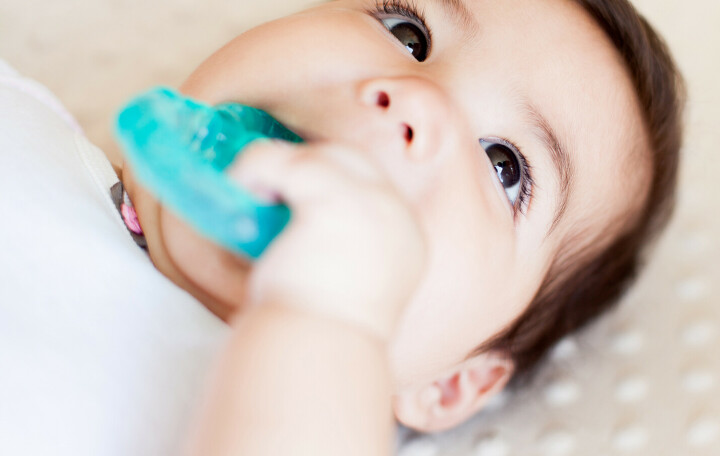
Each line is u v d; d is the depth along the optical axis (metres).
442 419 0.83
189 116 0.48
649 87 0.78
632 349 0.88
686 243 0.95
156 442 0.57
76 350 0.57
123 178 0.71
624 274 0.88
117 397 0.56
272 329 0.45
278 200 0.48
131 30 1.11
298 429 0.43
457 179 0.63
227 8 1.15
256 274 0.48
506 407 0.87
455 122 0.64
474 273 0.67
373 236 0.48
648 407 0.84
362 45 0.68
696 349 0.88
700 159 1.00
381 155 0.59
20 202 0.62
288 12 1.16
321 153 0.50
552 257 0.76
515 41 0.71
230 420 0.43
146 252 0.66
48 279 0.59
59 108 0.80
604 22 0.75
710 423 0.83
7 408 0.52
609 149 0.74
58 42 1.09
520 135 0.69
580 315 0.87
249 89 0.66
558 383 0.87
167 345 0.61
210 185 0.46
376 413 0.45
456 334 0.72
